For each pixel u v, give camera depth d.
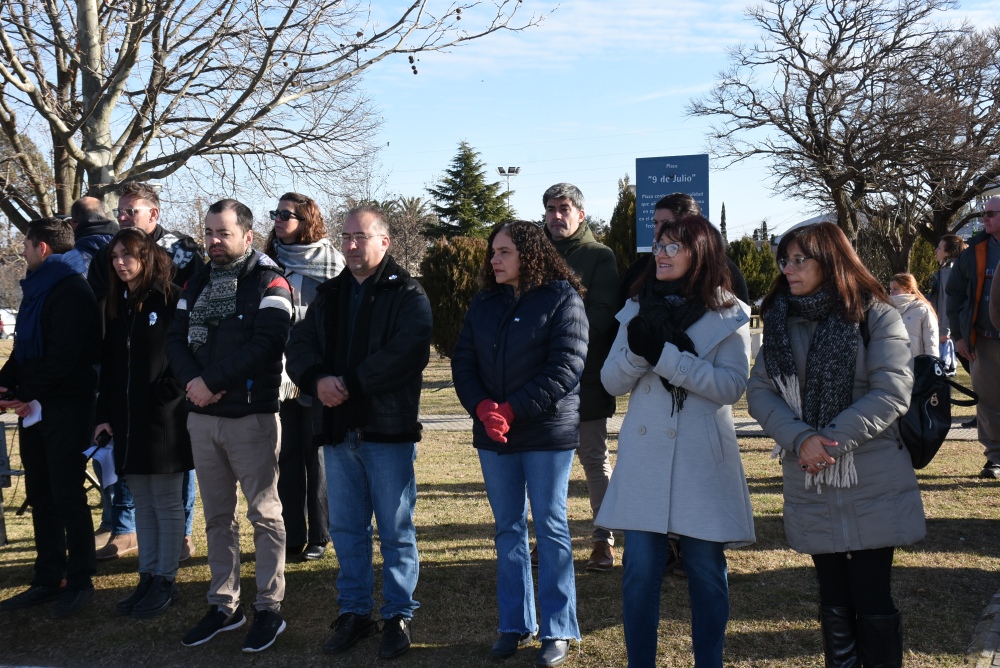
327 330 4.04
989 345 6.63
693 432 3.25
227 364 3.95
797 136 29.84
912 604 4.19
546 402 3.70
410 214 46.66
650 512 3.23
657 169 8.70
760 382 3.31
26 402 4.54
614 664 3.68
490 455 3.90
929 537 5.24
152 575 4.50
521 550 3.89
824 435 3.03
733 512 3.22
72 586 4.49
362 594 4.04
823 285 3.16
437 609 4.38
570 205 4.86
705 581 3.25
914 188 29.94
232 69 11.37
